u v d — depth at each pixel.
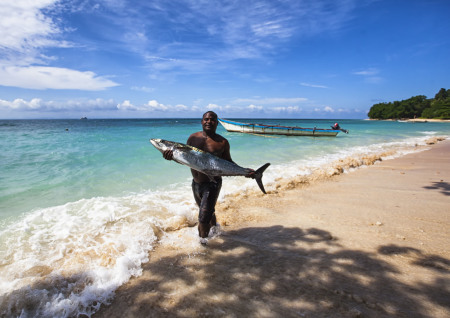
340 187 7.37
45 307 2.46
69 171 9.03
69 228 4.41
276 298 2.56
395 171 9.64
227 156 4.04
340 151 15.85
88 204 5.67
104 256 3.34
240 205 5.82
